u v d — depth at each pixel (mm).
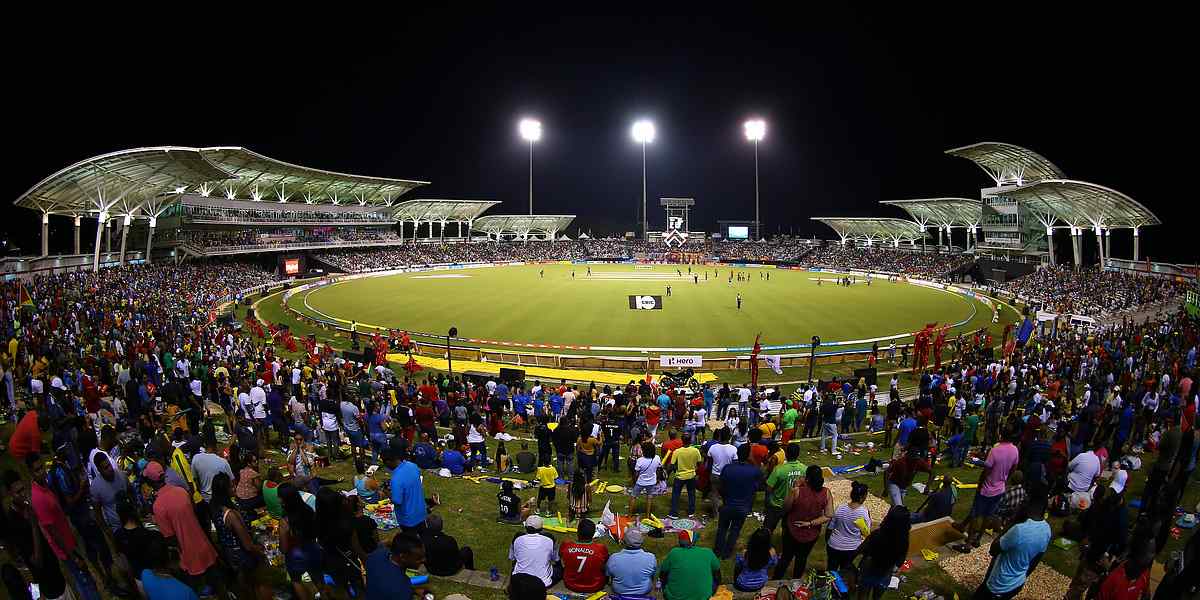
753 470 10492
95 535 9461
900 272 108438
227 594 8727
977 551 10562
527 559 8938
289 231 114562
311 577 8930
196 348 29328
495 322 56125
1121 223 81188
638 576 8164
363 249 132625
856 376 31844
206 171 66625
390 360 41562
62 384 18578
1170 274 68688
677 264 141000
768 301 72000
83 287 50250
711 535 12508
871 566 8359
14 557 9469
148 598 6953
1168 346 31141
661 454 17438
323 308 64438
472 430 19234
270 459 16812
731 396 27734
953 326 56594
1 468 13211
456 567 9734
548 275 107312
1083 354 32062
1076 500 12039
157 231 85438
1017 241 102062
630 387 27297
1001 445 10859
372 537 8500
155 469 10711
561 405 24922
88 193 65125
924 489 15383
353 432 17156
